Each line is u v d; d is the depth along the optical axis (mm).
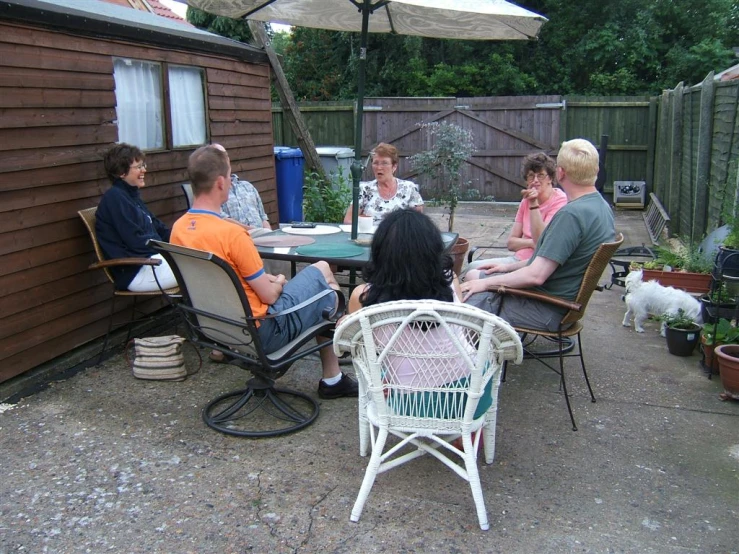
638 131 11164
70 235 3736
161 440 2945
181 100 4898
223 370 3770
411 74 16875
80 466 2719
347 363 3871
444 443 2342
